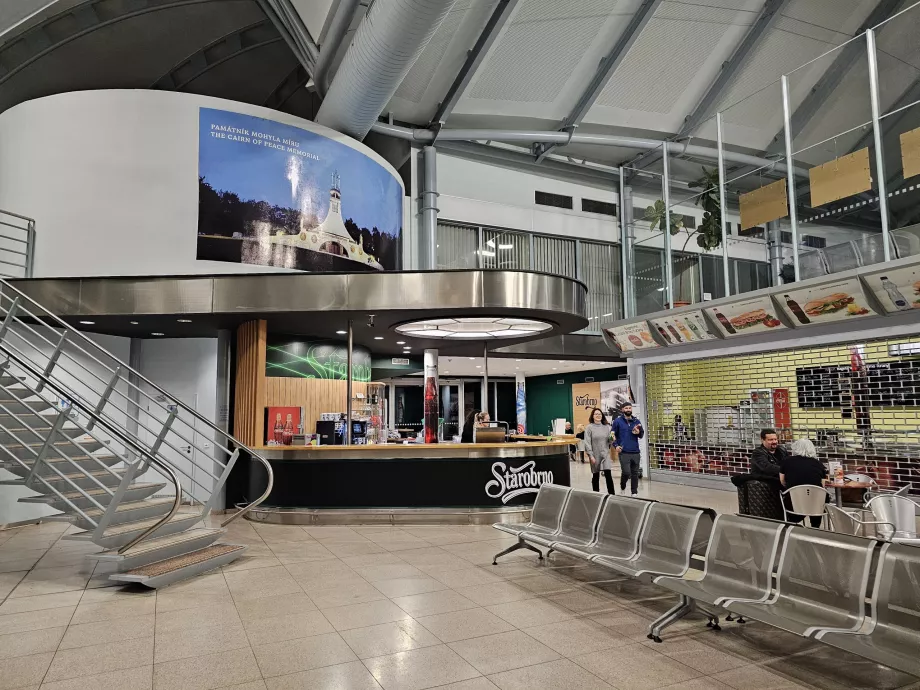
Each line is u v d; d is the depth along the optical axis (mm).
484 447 8570
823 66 10352
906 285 8672
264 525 8383
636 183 16078
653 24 13562
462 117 15172
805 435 10852
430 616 4445
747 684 3271
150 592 5172
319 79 12047
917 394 9281
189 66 13344
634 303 15227
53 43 11914
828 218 10094
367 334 10875
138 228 10203
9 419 6664
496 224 16438
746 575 3922
